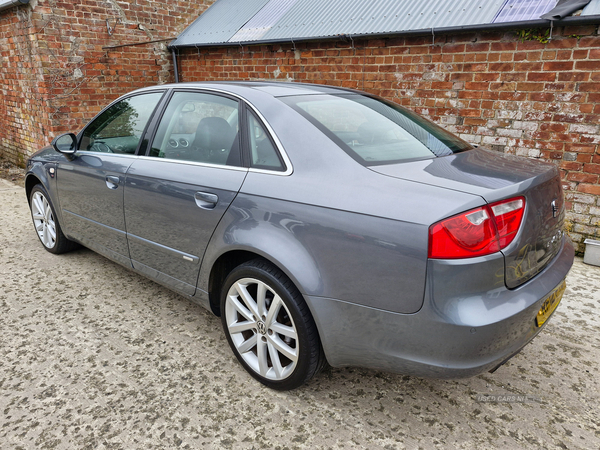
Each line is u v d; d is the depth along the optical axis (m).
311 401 2.19
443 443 1.92
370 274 1.75
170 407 2.14
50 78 6.26
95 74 6.68
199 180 2.38
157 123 2.82
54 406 2.14
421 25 4.57
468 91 4.41
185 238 2.49
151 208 2.67
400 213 1.68
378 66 5.00
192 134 2.56
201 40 6.88
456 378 1.74
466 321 1.61
